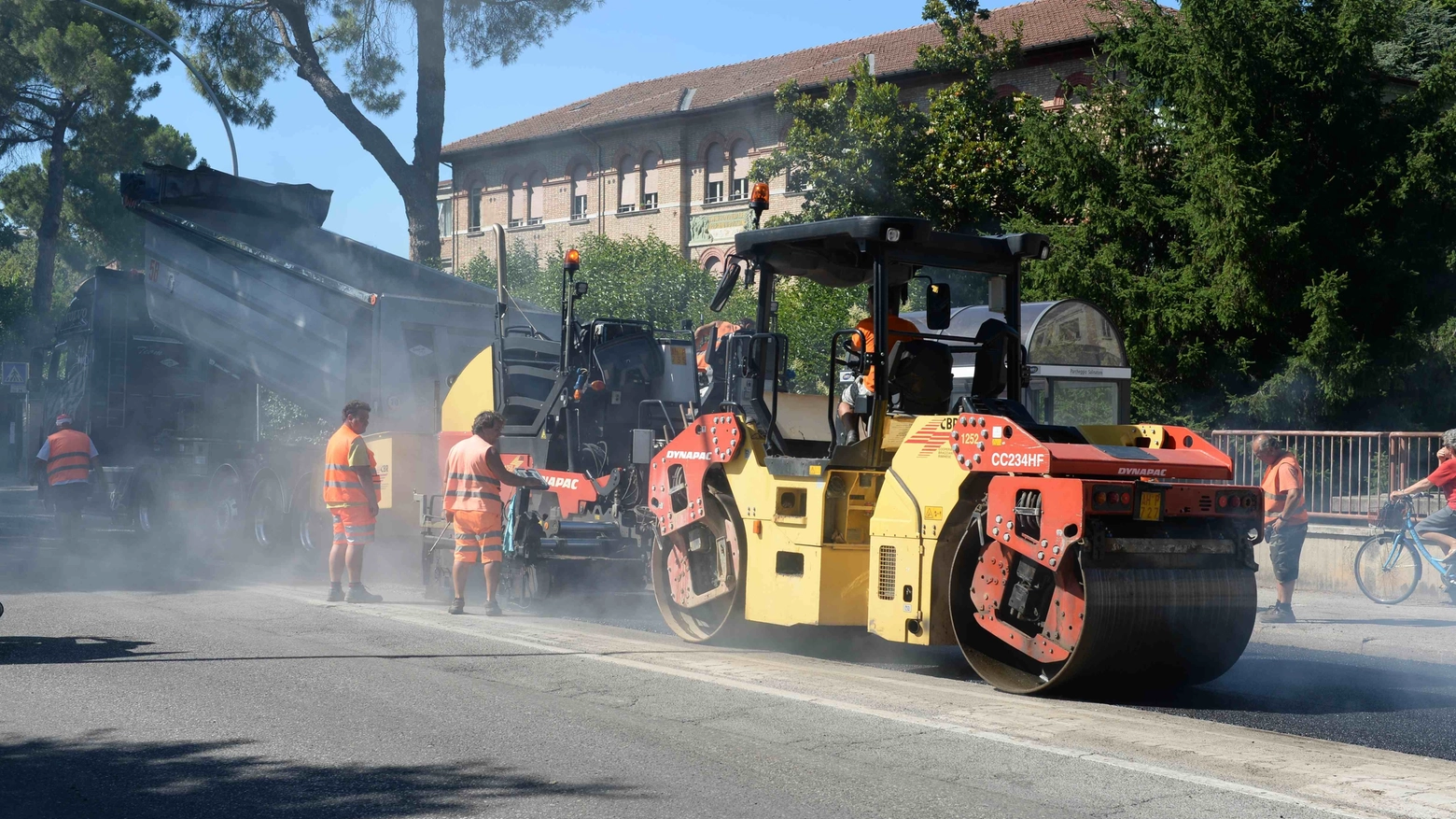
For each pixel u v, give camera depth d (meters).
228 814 5.20
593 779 5.70
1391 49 27.06
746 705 7.19
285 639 9.50
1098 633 7.34
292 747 6.25
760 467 9.37
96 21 41.09
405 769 5.86
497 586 11.12
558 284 28.59
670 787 5.56
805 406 9.87
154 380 19.89
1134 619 7.42
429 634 9.78
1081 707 7.42
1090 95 20.78
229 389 18.48
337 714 6.94
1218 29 18.12
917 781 5.67
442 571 12.14
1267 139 18.36
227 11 30.31
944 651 9.77
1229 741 6.48
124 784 5.61
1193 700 7.96
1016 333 9.21
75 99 43.84
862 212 23.64
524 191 46.78
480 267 31.09
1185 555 7.72
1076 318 17.61
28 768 5.88
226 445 17.53
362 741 6.38
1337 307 17.73
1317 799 5.39
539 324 16.06
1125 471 7.67
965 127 24.16
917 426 8.32
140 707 7.11
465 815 5.17
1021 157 21.53
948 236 8.98
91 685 7.71
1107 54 21.22
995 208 23.62
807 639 10.11
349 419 11.94
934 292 9.02
